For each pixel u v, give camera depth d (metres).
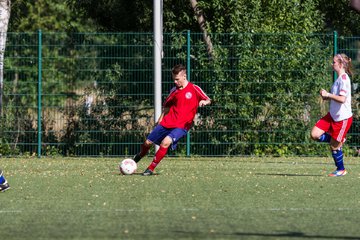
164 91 51.69
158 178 36.25
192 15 57.78
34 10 104.56
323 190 31.31
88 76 51.88
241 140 52.03
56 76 52.50
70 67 52.28
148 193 29.97
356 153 52.78
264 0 53.66
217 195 29.41
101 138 51.78
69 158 50.97
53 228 21.44
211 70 51.56
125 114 51.66
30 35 51.75
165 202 27.23
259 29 52.75
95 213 24.47
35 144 51.75
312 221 22.88
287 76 51.88
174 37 51.50
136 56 51.50
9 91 51.75
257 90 51.81
